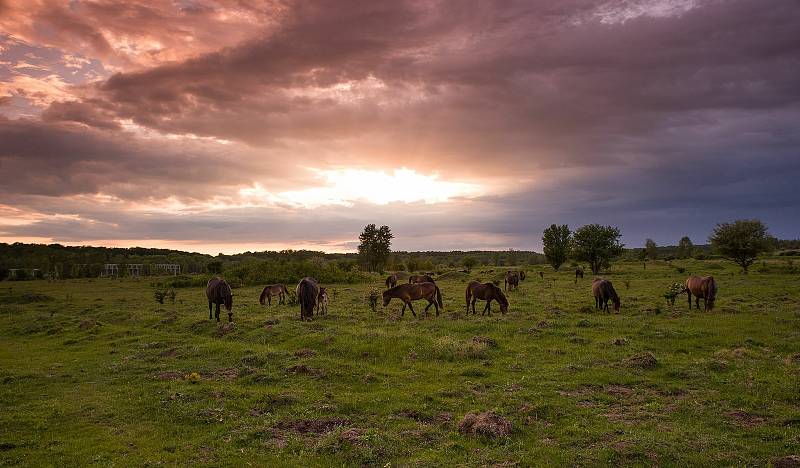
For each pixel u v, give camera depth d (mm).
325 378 12594
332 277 54688
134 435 9258
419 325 20078
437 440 8664
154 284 53594
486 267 86688
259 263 57500
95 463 7957
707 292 23234
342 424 9492
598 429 8961
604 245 66562
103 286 56312
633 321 20156
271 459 7984
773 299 27656
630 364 13383
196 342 18172
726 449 7926
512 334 18109
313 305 22234
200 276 55750
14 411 10852
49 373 14570
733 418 9461
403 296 22328
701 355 14844
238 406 10555
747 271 54375
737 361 13602
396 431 9047
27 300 39250
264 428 9219
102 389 12602
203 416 10000
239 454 8195
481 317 21875
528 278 55688
